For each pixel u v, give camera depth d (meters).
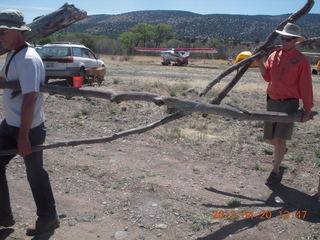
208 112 3.68
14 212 3.84
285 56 4.45
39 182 3.32
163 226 3.64
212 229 3.61
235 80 4.82
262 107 10.92
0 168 3.34
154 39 87.50
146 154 5.84
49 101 10.00
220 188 4.60
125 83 15.62
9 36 2.99
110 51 66.44
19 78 2.97
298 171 5.25
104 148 6.08
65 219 3.74
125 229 3.59
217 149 6.21
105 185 4.56
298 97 4.44
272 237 3.50
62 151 5.78
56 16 4.17
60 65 14.16
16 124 3.17
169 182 4.69
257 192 4.52
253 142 6.66
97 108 9.34
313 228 3.68
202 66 40.84
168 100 3.57
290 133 4.52
